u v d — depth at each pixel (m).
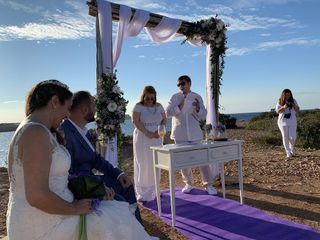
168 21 6.83
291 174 8.40
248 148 13.38
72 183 2.89
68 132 3.72
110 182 4.07
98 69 6.00
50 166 2.54
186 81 6.63
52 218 2.62
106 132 5.82
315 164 9.32
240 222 5.30
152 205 6.38
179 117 6.71
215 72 7.61
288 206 6.04
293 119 10.67
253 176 8.34
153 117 6.51
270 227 5.04
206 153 5.65
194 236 4.89
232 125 27.83
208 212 5.83
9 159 2.64
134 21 6.37
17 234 2.59
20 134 2.54
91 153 3.90
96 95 5.84
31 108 2.72
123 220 2.84
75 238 2.69
